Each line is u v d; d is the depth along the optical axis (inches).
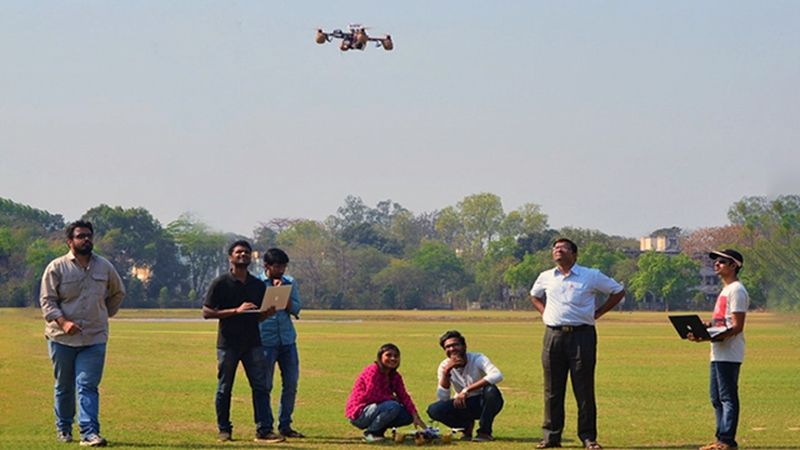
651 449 1296.8
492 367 1391.5
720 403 1286.9
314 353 3282.5
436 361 2925.7
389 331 5132.9
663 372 2554.1
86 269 1280.8
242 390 2009.1
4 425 1489.9
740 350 1277.1
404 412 1354.6
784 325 5241.1
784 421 1595.7
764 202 5787.4
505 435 1432.1
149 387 2073.1
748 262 5816.9
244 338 1339.8
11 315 5876.0
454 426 1414.9
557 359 1304.1
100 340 1284.4
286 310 1403.8
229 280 1347.2
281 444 1315.2
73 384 1295.5
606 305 1300.4
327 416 1642.5
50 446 1248.8
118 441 1328.7
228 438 1349.7
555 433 1309.1
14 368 2373.3
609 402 1879.9
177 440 1347.2
